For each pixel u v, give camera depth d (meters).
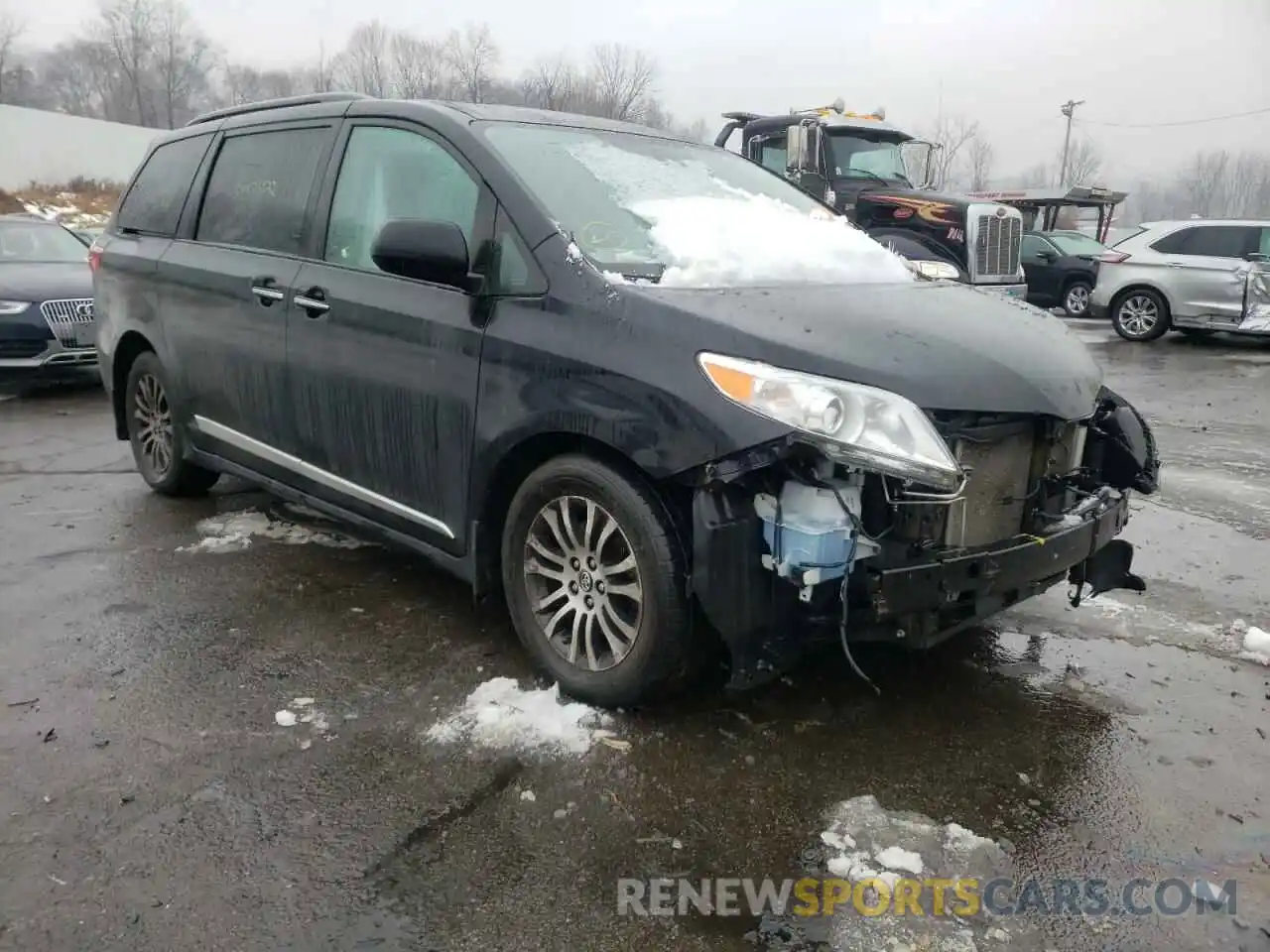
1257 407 8.57
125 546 4.46
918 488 2.62
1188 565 4.46
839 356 2.59
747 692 3.13
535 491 3.02
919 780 2.69
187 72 63.69
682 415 2.61
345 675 3.23
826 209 4.23
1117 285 13.41
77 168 38.84
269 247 4.04
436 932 2.09
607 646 3.06
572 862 2.33
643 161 3.74
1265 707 3.13
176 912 2.13
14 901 2.14
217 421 4.43
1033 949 2.08
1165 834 2.48
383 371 3.43
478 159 3.25
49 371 9.11
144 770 2.66
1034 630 3.71
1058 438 2.98
